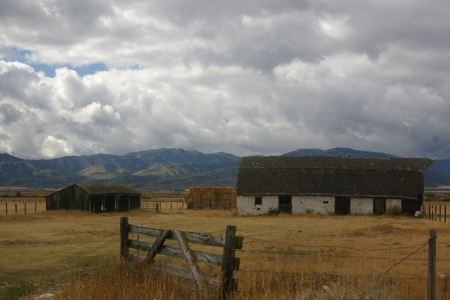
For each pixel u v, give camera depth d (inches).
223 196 2751.0
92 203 2305.6
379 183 2274.9
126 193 2502.5
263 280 459.5
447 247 860.6
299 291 430.9
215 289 390.3
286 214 2191.2
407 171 2330.2
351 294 398.0
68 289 431.5
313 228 1365.7
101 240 996.6
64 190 2290.8
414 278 518.6
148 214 2209.6
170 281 436.1
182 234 443.8
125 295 401.4
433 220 1813.5
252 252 768.9
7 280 568.7
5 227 1305.4
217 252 799.7
